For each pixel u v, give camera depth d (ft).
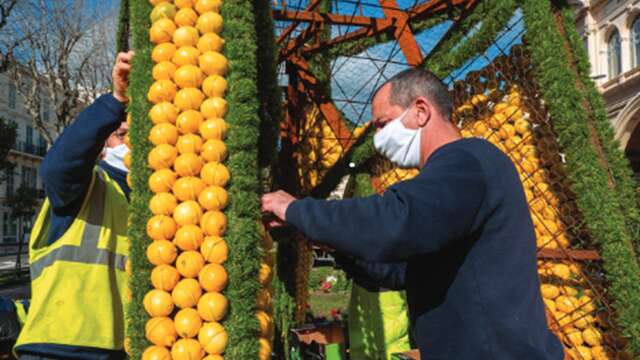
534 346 4.03
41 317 6.01
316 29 14.06
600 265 8.75
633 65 61.57
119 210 6.89
